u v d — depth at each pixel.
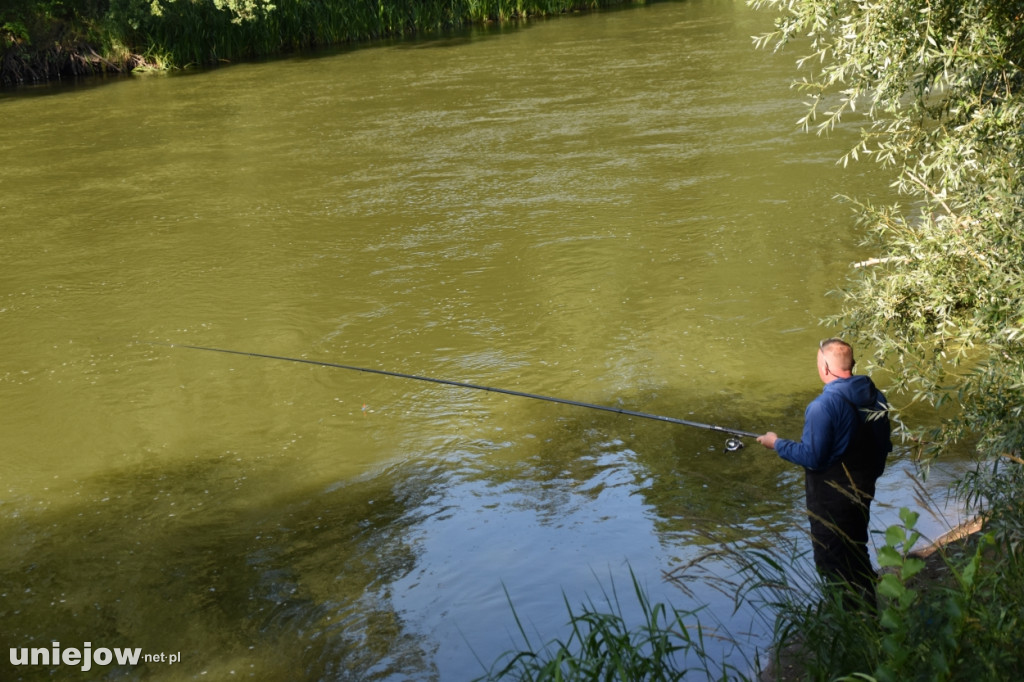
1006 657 2.80
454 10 30.39
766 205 11.02
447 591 4.76
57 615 4.86
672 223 10.68
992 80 4.72
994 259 4.42
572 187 12.36
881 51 4.66
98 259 10.68
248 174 14.08
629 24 27.75
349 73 22.72
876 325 4.98
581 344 7.78
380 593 4.81
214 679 4.30
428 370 7.50
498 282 9.30
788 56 20.41
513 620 4.48
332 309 8.89
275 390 7.32
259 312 8.92
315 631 4.57
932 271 4.64
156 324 8.75
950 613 2.83
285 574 5.05
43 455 6.53
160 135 17.16
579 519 5.30
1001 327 4.29
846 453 4.02
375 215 11.76
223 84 22.44
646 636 4.21
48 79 25.59
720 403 6.62
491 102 18.17
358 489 5.87
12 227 12.05
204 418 6.94
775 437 4.22
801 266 9.12
